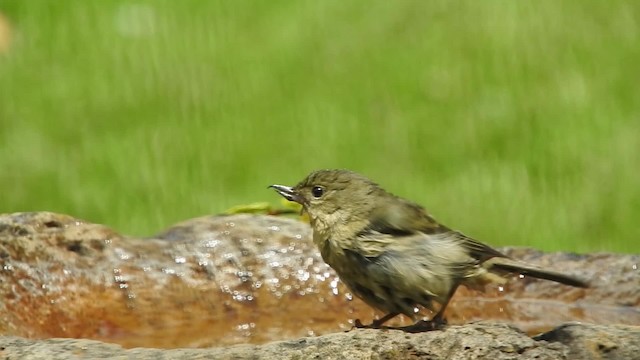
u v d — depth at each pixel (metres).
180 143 15.25
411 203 7.84
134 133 15.52
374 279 7.73
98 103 16.09
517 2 16.83
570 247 13.60
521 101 15.27
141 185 14.76
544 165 14.49
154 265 8.65
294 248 8.91
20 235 8.37
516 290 8.62
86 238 8.58
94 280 8.45
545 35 16.22
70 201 14.65
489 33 16.39
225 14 17.72
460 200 14.12
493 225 13.81
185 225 9.02
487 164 14.61
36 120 15.91
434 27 16.70
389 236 7.66
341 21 17.19
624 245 13.64
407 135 15.05
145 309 8.45
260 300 8.68
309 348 6.05
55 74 16.75
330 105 15.62
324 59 16.45
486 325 6.27
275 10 17.72
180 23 17.62
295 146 15.09
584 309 8.42
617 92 15.26
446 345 6.09
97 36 17.45
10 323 7.98
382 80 15.92
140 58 16.91
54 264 8.39
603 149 14.50
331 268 8.66
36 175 15.02
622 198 13.96
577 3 16.67
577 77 15.52
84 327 8.21
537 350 6.05
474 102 15.40
